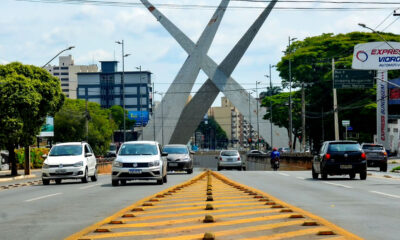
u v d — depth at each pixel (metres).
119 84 177.38
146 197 15.77
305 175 31.27
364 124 69.31
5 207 13.70
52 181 30.31
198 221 9.36
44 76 38.66
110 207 13.19
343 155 24.66
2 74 37.00
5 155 54.75
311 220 9.29
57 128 78.44
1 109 36.12
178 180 26.47
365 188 19.19
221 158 47.12
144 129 91.12
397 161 58.12
